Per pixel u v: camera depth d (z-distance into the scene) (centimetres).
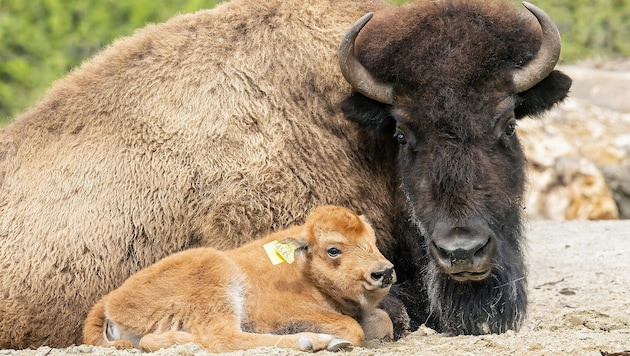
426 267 2644
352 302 2300
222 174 2677
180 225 2686
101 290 2689
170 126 2738
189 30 2891
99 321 2359
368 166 2744
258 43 2817
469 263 2341
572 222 4847
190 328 2238
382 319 2402
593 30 7775
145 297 2277
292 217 2655
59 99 2881
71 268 2686
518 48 2528
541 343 2277
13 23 7725
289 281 2286
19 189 2770
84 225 2705
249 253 2350
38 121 2861
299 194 2667
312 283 2286
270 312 2258
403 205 2677
